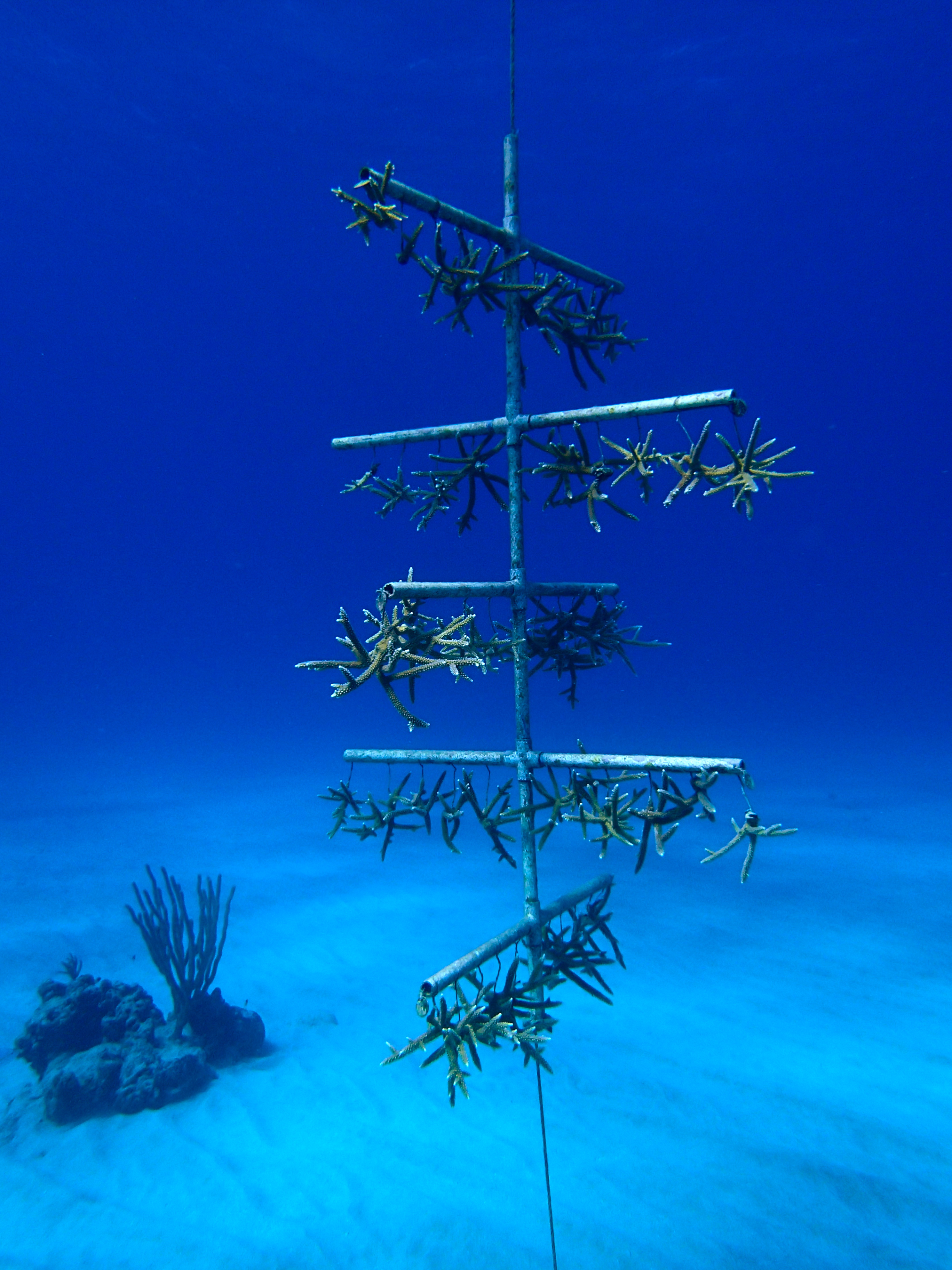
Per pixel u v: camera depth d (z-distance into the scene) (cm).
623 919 1318
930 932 1205
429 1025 206
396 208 235
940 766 2961
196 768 3694
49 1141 773
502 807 248
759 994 1017
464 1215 625
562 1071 847
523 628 258
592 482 242
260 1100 820
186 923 948
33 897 1542
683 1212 622
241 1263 589
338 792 271
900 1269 557
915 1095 777
